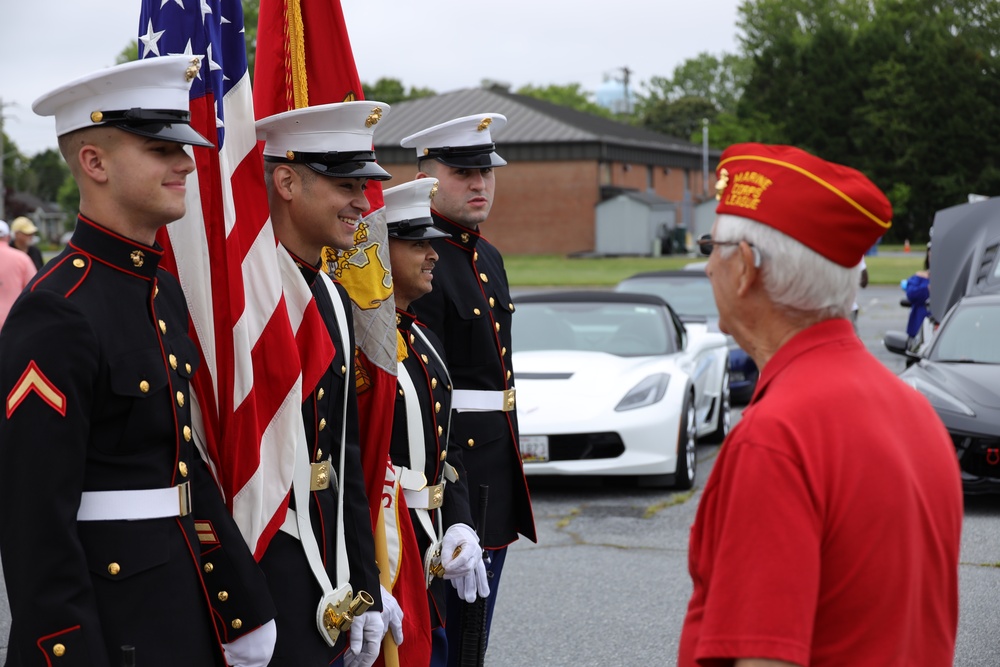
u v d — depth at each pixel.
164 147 2.38
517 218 53.97
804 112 66.19
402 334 3.51
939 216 11.60
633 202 52.16
